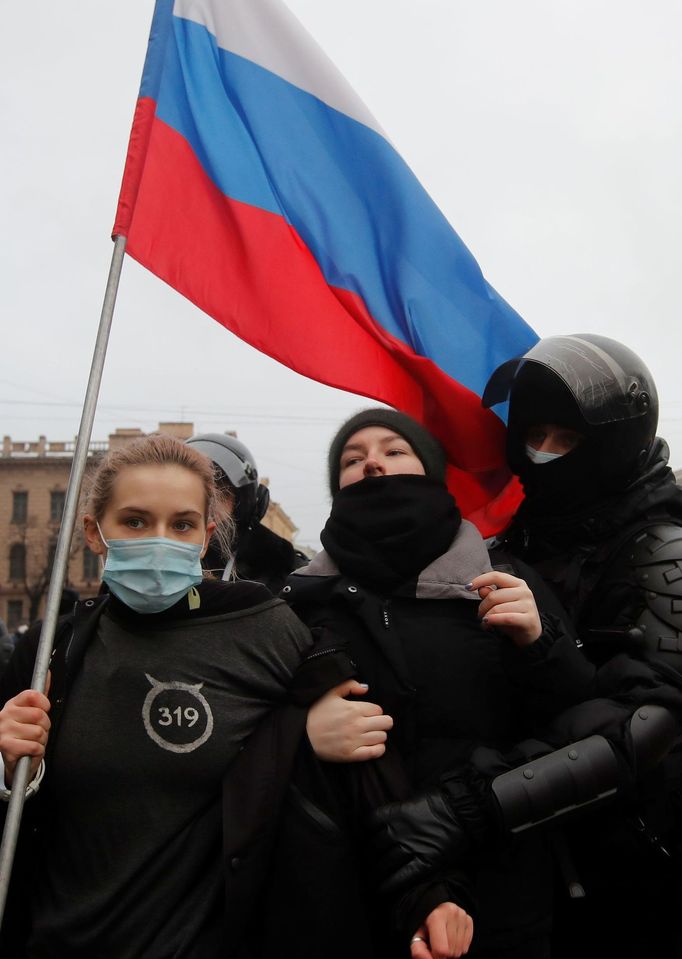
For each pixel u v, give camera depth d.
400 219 2.57
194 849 1.51
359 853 1.59
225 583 1.72
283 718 1.61
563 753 1.60
